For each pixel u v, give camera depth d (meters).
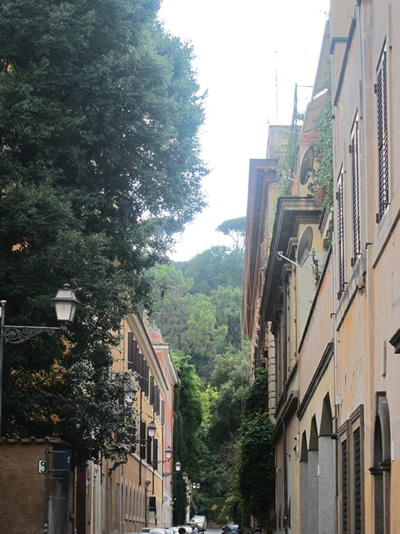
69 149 22.30
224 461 73.25
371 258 12.64
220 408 72.50
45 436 24.22
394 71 10.79
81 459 26.27
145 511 59.81
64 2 22.27
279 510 38.00
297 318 29.92
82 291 21.28
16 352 20.88
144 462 59.81
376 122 12.37
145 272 27.50
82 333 22.59
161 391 75.88
